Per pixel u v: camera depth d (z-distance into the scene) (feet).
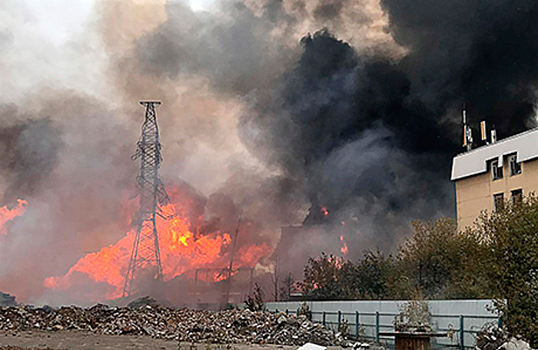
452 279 103.50
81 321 101.19
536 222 74.74
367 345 78.95
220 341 83.71
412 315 79.05
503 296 69.41
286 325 94.73
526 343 60.39
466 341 71.31
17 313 102.22
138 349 69.72
